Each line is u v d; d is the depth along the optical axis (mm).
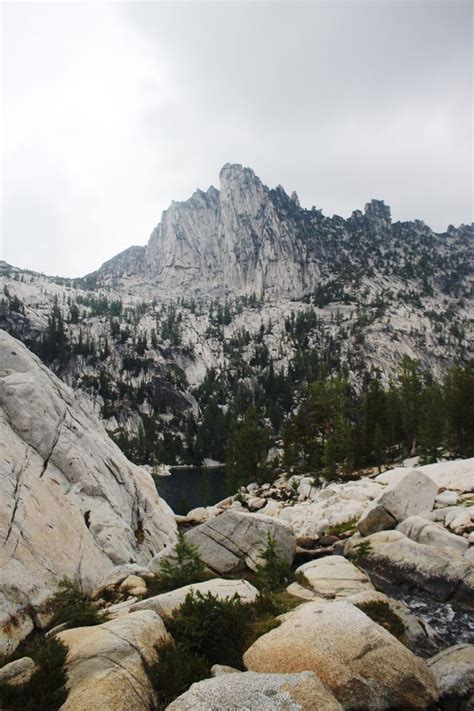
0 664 12031
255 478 82438
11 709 8789
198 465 163250
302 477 74250
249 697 8445
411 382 85875
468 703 10242
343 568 19703
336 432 76000
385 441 74375
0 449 19328
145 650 10562
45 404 23406
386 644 10805
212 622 12586
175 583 17953
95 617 14133
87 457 24500
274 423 185625
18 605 14609
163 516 30922
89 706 8438
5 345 24953
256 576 21734
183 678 10133
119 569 19719
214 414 196375
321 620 11914
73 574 17719
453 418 69875
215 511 57344
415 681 10203
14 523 16844
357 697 9773
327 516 36406
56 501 20125
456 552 19953
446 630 15891
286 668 10523
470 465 39812
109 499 23953
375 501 29078
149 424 192250
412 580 19812
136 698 9078
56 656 10297
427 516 27875
